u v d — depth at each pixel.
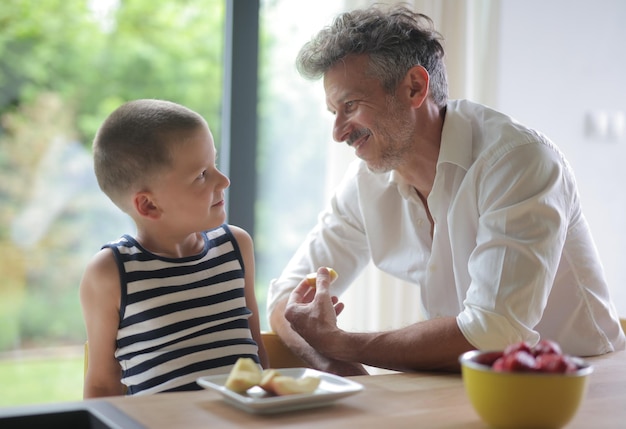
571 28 2.84
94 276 1.19
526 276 1.15
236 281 1.30
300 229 2.58
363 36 1.35
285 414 0.85
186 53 2.41
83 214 2.32
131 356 1.20
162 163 1.20
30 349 2.30
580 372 0.78
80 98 2.30
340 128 1.38
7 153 2.22
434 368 1.15
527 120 2.77
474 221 1.34
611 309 1.43
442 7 2.38
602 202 2.96
